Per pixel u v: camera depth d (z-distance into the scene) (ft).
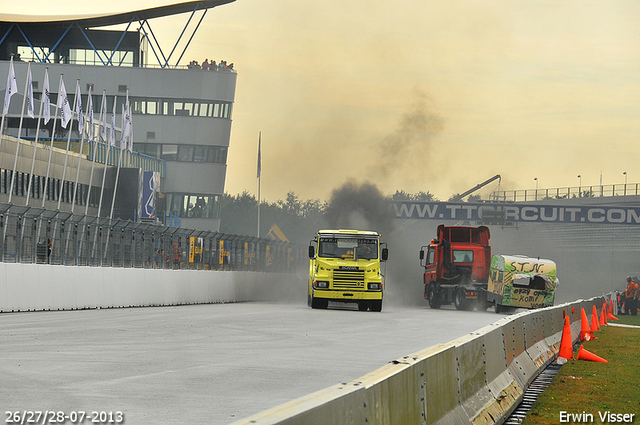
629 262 535.60
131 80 551.59
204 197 562.66
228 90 562.25
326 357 83.25
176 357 80.18
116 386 60.44
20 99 437.99
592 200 506.89
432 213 432.66
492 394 57.47
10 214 146.00
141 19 551.18
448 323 145.48
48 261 156.56
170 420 48.01
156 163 536.01
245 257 255.50
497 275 215.10
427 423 40.60
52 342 90.94
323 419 25.89
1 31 563.07
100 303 168.35
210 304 211.82
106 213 450.71
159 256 198.49
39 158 382.63
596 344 130.31
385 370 36.17
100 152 450.71
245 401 55.26
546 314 105.91
